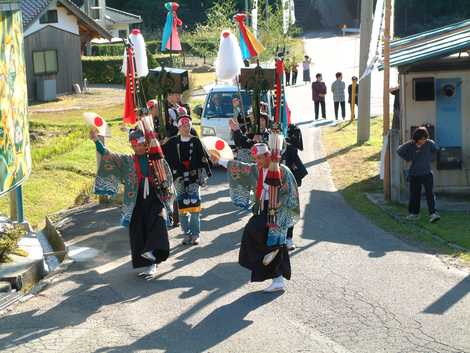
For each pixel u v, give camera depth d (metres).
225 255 11.06
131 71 12.27
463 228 12.43
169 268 10.45
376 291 9.34
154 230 9.82
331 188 16.06
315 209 13.98
